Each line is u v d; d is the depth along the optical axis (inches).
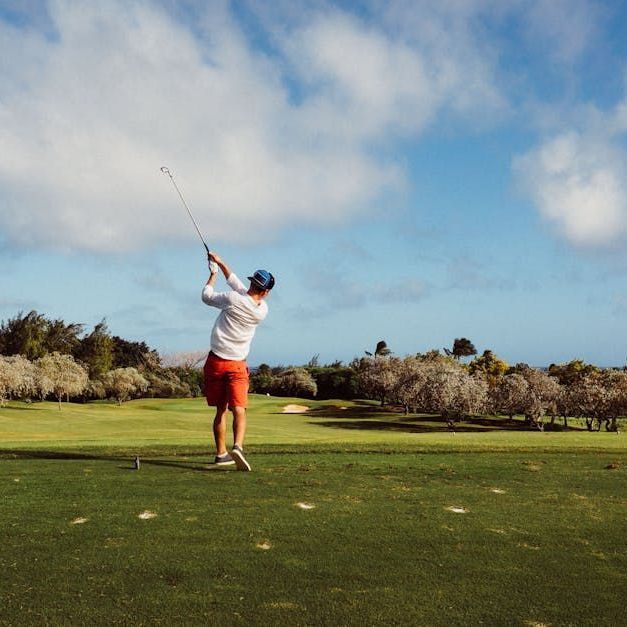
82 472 298.2
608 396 2242.9
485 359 3762.3
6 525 202.2
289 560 171.3
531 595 149.4
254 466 320.2
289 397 3747.5
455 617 136.5
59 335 3422.7
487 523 212.8
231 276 310.8
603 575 163.5
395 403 3166.8
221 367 302.8
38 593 146.9
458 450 394.0
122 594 146.6
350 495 252.4
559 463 346.9
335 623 132.4
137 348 3959.2
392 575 161.3
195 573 160.4
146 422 1785.2
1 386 2282.2
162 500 237.9
